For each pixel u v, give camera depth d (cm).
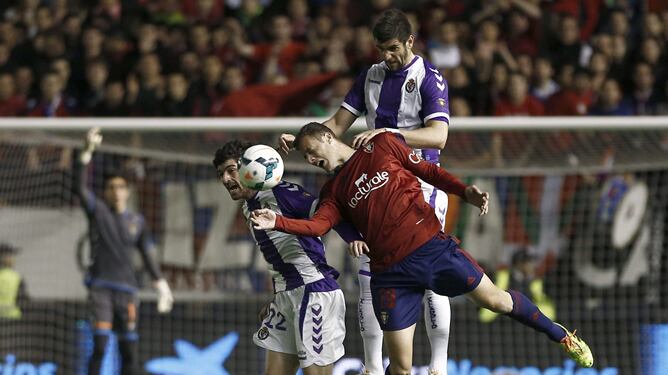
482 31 4356
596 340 3456
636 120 3288
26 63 4566
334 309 2267
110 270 3350
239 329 3516
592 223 3500
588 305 3472
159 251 3550
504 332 3428
